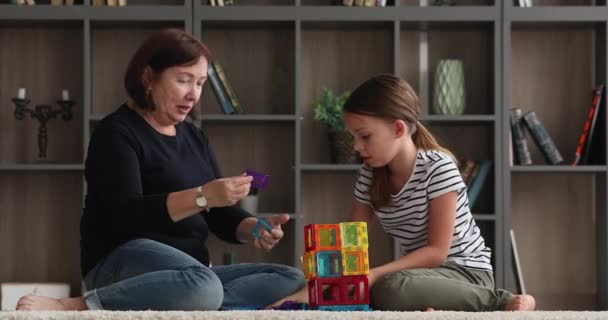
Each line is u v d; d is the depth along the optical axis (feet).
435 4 14.05
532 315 5.69
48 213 14.52
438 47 14.65
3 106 14.56
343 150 13.74
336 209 14.65
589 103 14.65
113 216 7.71
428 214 8.54
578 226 14.65
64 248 14.51
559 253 14.65
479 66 14.62
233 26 14.17
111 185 7.83
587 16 13.67
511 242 13.64
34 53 14.57
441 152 8.66
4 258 14.47
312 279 7.25
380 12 13.61
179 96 8.23
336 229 7.20
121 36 14.57
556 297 14.61
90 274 8.09
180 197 7.50
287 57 14.65
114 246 7.95
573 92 14.67
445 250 8.28
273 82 14.64
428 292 7.98
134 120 8.35
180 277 7.34
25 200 14.52
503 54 13.60
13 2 13.67
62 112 14.10
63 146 14.55
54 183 14.55
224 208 9.11
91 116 13.56
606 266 13.78
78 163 14.46
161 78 8.19
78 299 7.45
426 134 8.76
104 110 14.56
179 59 8.15
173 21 13.71
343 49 14.66
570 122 14.66
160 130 8.52
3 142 14.56
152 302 7.30
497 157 13.52
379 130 8.20
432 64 14.64
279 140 14.65
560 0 14.75
